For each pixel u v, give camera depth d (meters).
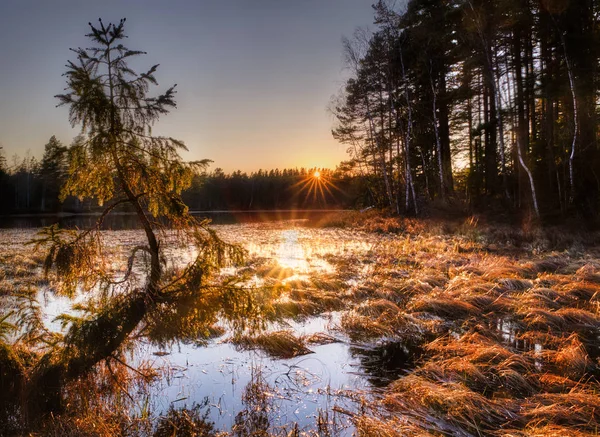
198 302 3.84
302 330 6.09
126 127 3.80
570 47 19.08
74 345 3.45
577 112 19.02
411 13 26.72
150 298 3.74
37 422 3.26
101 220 3.91
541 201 20.80
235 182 95.94
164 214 4.11
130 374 4.32
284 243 18.11
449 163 28.45
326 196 86.50
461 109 28.64
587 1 19.69
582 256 11.23
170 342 5.32
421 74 26.58
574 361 4.48
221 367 4.69
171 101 3.84
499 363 4.50
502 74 22.55
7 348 3.47
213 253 4.09
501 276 8.77
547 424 3.31
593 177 18.83
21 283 8.86
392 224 23.78
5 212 52.06
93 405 3.62
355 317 6.44
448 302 6.91
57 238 3.71
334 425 3.47
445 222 21.81
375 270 10.33
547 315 6.10
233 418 3.61
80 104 3.55
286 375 4.49
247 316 4.11
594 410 3.45
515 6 20.31
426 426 3.42
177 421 3.54
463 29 23.48
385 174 30.00
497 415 3.56
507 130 23.42
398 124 29.09
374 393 4.04
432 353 5.10
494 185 24.97
